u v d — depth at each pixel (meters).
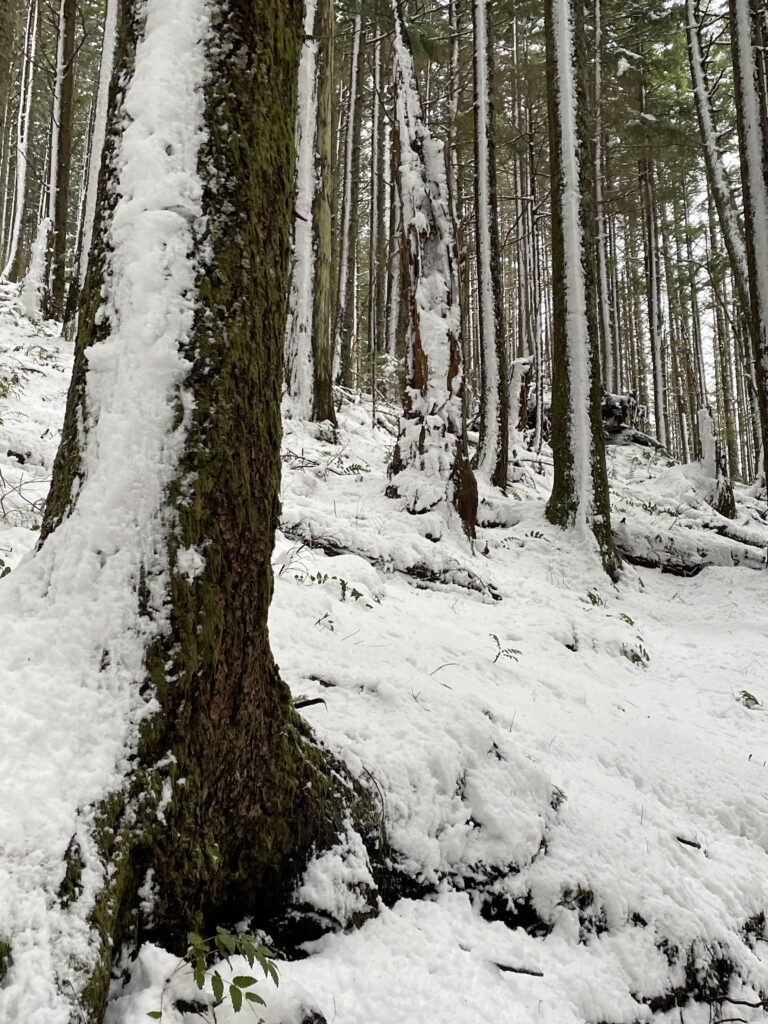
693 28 14.87
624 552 9.94
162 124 2.01
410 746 2.86
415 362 8.02
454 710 3.22
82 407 2.03
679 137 19.23
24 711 1.71
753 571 9.67
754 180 9.84
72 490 2.02
